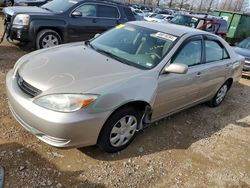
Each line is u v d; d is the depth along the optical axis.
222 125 5.21
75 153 3.57
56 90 3.12
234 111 6.02
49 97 3.08
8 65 6.37
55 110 3.03
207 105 5.94
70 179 3.17
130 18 9.26
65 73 3.40
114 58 4.04
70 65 3.60
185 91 4.50
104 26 8.59
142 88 3.60
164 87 3.97
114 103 3.28
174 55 4.14
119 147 3.69
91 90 3.16
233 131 5.05
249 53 9.34
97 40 4.68
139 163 3.64
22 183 2.99
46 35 7.62
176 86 4.20
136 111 3.69
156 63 3.97
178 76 4.17
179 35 4.41
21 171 3.14
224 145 4.51
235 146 4.55
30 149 3.50
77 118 3.04
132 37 4.48
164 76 3.95
